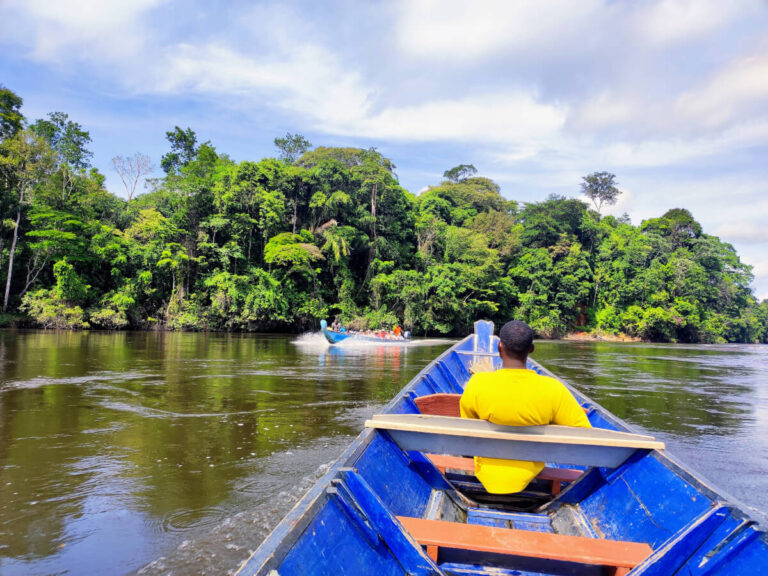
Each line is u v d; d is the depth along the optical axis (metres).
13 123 30.89
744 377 14.61
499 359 9.73
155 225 32.25
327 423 7.13
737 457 6.00
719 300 54.12
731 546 1.96
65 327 28.92
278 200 34.25
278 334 31.45
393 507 2.77
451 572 2.47
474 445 2.85
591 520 3.04
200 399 8.76
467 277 39.09
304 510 1.95
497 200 56.16
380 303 36.03
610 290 48.69
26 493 4.46
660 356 23.50
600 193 69.81
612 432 2.83
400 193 39.84
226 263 32.81
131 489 4.58
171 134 47.44
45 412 7.54
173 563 3.30
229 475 4.96
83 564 3.29
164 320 32.31
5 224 30.33
